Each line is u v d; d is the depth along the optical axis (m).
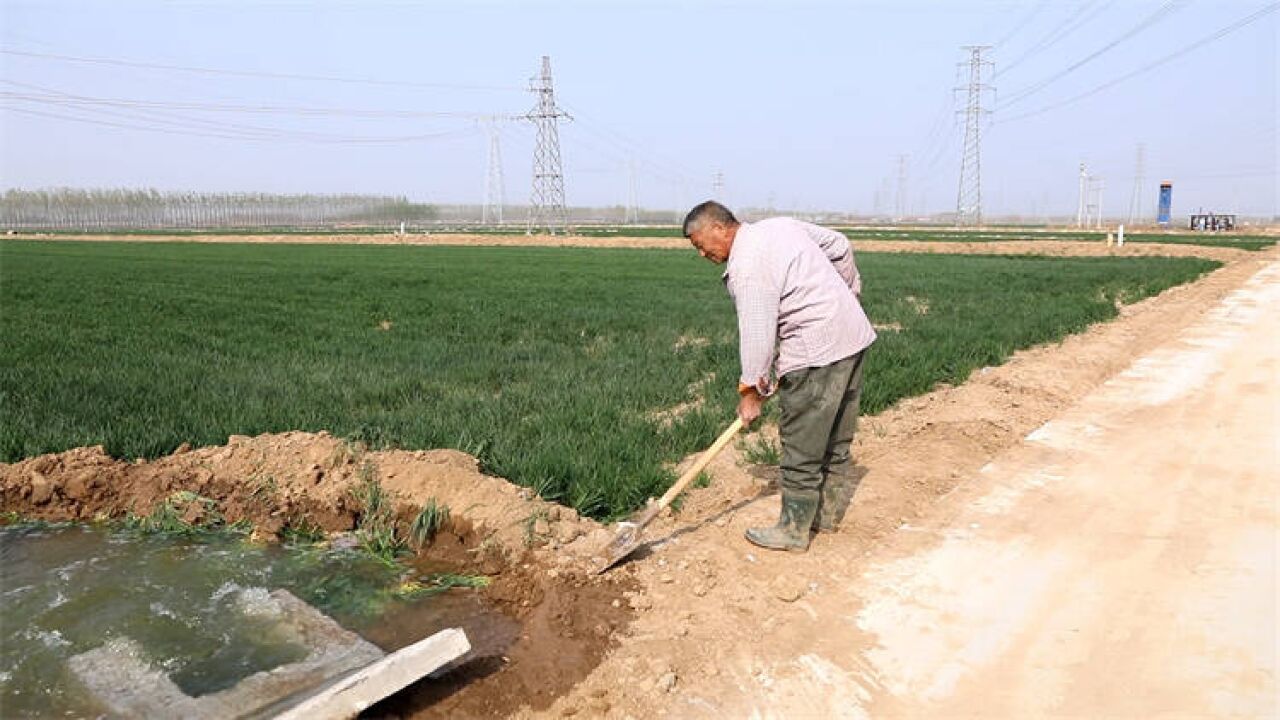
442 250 46.88
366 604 4.52
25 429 6.61
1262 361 10.76
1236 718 3.32
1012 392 9.02
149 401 7.71
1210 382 9.52
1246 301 17.80
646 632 4.06
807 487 4.83
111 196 118.06
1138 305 17.38
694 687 3.64
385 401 8.09
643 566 4.71
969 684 3.61
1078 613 4.18
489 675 3.81
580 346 11.76
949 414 7.96
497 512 5.17
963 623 4.11
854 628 4.09
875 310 15.70
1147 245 41.84
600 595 4.39
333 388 8.43
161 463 6.07
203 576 4.81
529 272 27.98
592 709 3.49
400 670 3.47
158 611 4.37
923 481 6.13
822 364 4.61
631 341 11.99
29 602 4.47
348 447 6.04
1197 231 76.31
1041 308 15.74
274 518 5.41
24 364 9.64
